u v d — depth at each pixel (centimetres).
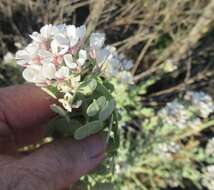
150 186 22
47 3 23
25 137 11
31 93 11
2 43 24
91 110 9
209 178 20
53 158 9
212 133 24
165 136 21
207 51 25
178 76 25
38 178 9
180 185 22
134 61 24
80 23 24
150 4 23
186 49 23
